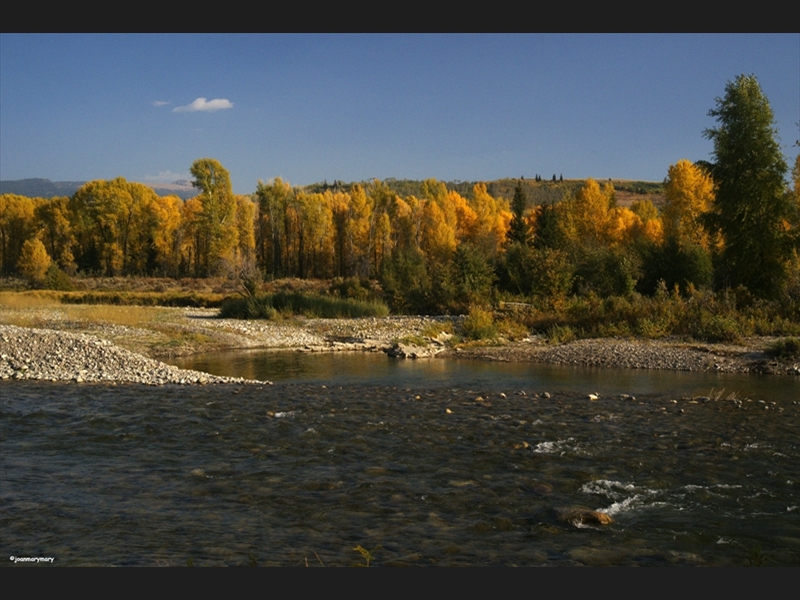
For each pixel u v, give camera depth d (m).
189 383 15.05
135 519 6.48
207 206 73.19
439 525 6.36
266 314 31.81
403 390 14.27
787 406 12.48
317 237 81.81
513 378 16.45
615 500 7.09
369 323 28.98
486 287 34.59
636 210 98.25
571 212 63.59
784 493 7.32
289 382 15.83
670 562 5.52
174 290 62.38
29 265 63.69
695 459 8.63
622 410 11.96
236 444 9.38
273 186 85.81
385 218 80.81
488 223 80.69
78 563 5.41
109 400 12.68
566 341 23.58
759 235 31.30
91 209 80.50
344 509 6.79
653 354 19.64
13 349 17.45
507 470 8.13
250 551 5.69
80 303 43.94
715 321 22.97
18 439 9.65
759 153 31.22
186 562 5.42
